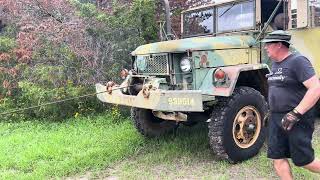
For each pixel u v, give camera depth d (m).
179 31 7.59
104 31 7.86
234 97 5.11
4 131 7.10
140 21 7.91
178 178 4.73
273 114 3.71
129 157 5.50
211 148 5.30
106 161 5.29
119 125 7.09
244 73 5.58
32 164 5.28
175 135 6.43
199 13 6.85
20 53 7.98
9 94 8.06
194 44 5.21
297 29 5.97
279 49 3.60
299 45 6.06
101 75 7.77
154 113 5.50
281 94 3.60
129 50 7.86
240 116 5.20
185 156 5.44
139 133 6.41
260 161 5.18
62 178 4.84
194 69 5.15
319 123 7.01
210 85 5.04
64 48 7.75
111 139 6.22
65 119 7.71
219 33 6.45
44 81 7.78
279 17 6.05
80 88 7.66
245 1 6.06
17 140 6.36
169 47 5.24
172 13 8.23
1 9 8.92
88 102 7.83
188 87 5.22
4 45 8.33
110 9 8.07
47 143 6.06
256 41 5.85
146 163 5.23
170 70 5.30
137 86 5.61
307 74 3.45
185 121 5.79
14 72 7.96
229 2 6.29
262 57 5.90
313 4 6.15
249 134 5.30
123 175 4.82
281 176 3.78
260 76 5.63
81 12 7.75
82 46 7.78
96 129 6.85
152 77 5.47
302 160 3.58
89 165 5.17
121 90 5.62
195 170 4.96
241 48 5.63
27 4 8.16
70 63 7.82
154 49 5.42
